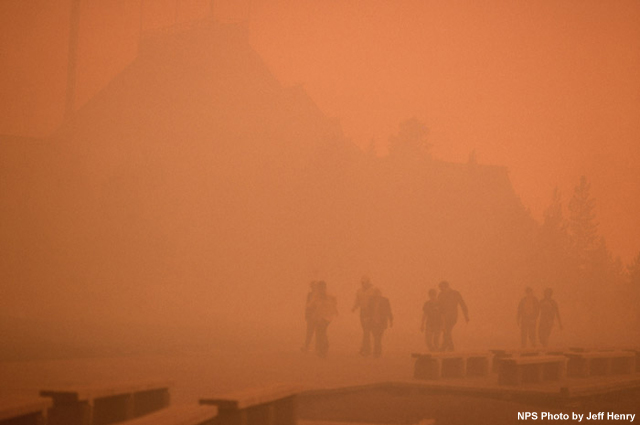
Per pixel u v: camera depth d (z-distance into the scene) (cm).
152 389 3328
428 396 5375
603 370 7188
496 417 4597
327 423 3672
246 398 2723
